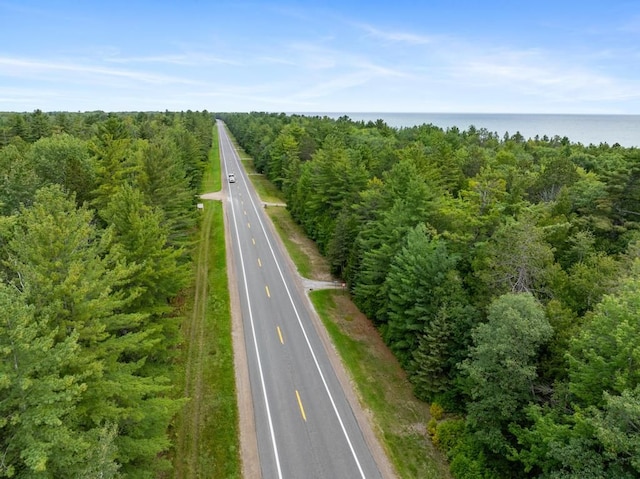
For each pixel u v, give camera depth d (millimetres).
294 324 31172
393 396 24484
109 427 13164
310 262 43844
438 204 31953
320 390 24219
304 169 55656
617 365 14453
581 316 20906
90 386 12852
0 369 9844
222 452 19406
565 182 43906
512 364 17688
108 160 33688
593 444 14383
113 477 12586
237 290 35938
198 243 46219
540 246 22703
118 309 19156
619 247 29828
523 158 68562
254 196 70562
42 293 12898
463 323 23141
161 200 31734
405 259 27250
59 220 15180
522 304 18594
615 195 32219
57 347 11086
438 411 22766
